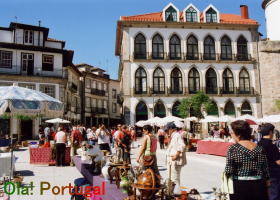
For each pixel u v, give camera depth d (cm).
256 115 3541
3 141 1888
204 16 3675
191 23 3547
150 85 3394
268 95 3384
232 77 3612
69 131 2766
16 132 2908
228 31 3662
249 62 3625
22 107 671
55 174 1023
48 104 727
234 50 3653
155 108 3384
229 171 342
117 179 597
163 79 3453
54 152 1284
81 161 900
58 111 774
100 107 5303
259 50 3462
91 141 1677
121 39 3797
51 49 3259
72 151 1249
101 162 757
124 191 530
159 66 3444
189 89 3500
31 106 686
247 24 3666
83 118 4750
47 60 3275
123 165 634
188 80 3500
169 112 3375
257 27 3719
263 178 339
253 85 3612
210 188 788
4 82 2952
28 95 707
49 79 3177
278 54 3297
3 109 648
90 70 5259
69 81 4050
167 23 3503
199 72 3525
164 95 3378
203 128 3347
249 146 346
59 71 3309
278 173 502
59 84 3266
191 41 3594
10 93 679
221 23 3603
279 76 3278
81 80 4778
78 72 4494
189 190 569
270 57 3356
